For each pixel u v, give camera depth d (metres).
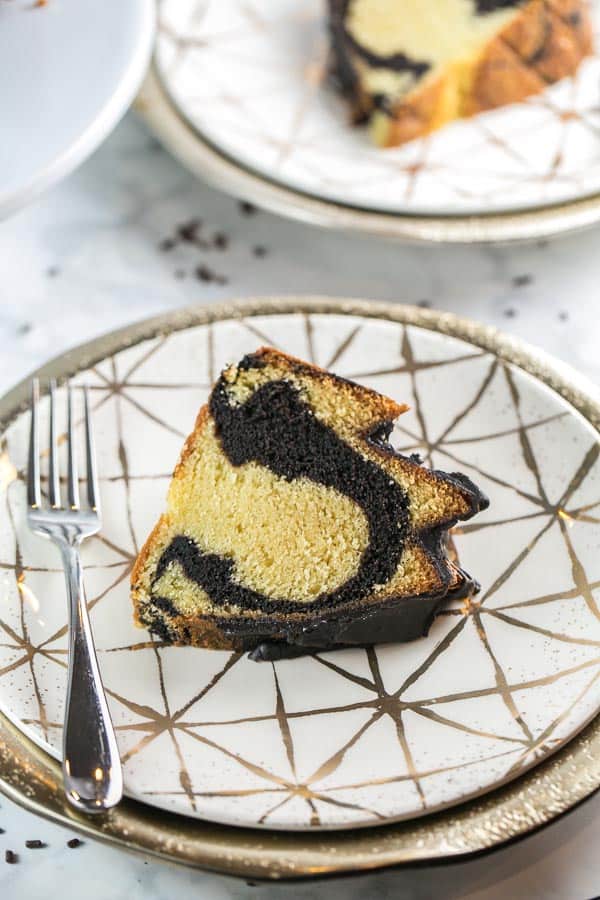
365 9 0.91
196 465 0.69
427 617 0.67
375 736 0.64
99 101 0.78
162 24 0.92
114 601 0.68
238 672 0.66
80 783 0.61
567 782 0.62
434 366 0.74
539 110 0.90
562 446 0.71
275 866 0.60
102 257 0.85
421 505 0.68
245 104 0.89
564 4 0.90
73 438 0.72
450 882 0.63
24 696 0.64
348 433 0.68
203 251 0.86
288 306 0.76
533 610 0.67
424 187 0.85
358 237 0.86
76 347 0.75
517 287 0.84
